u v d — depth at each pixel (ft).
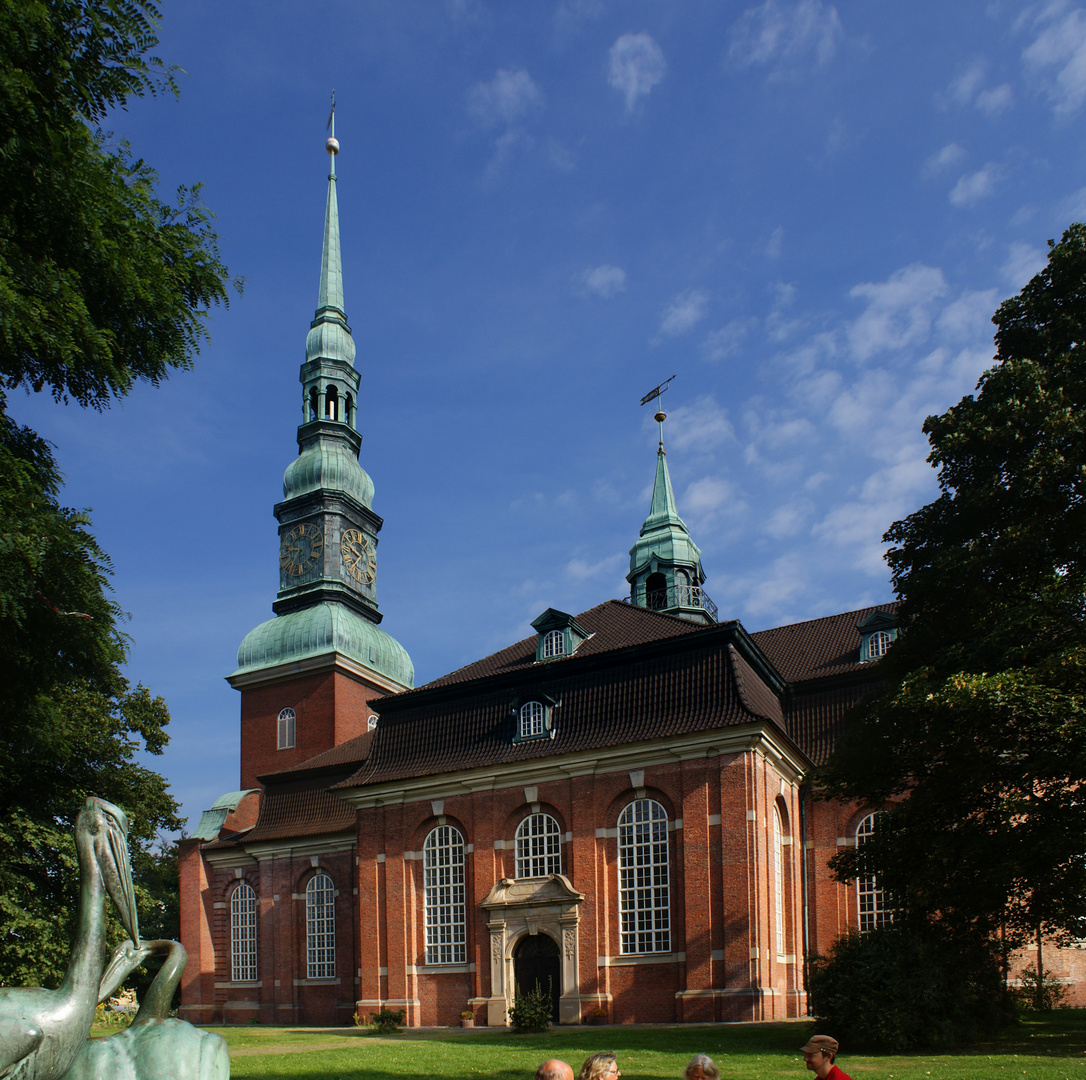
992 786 77.41
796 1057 74.13
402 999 133.59
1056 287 90.12
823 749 141.18
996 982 91.35
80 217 51.98
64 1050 26.37
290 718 220.23
